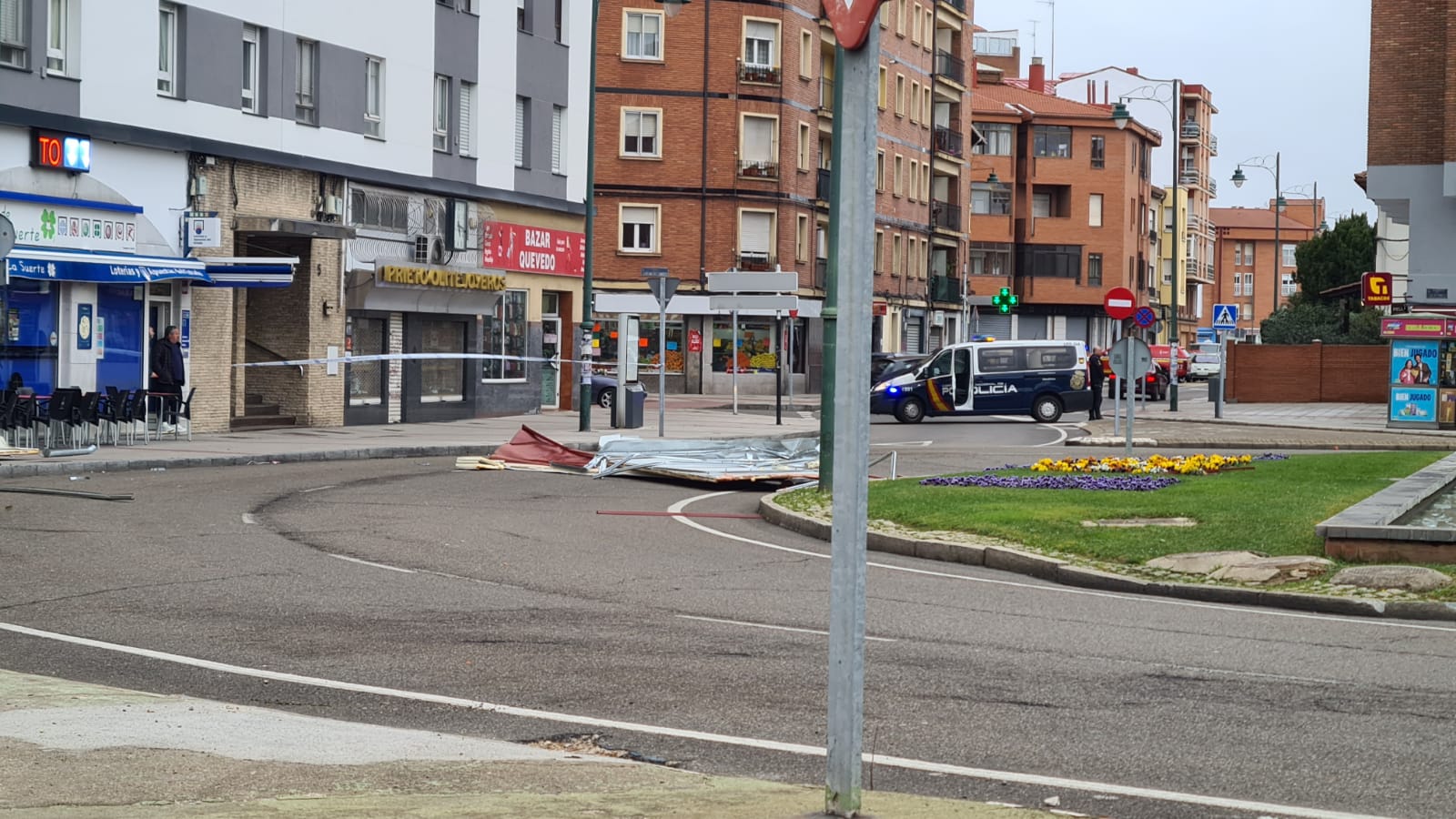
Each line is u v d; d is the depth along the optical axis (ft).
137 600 38.63
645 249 208.03
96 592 39.55
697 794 21.29
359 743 24.48
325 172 111.24
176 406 92.79
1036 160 323.37
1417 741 26.07
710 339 210.79
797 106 216.33
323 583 41.98
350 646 33.40
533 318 141.79
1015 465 90.94
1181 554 48.85
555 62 143.54
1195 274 416.05
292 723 25.79
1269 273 521.24
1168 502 60.90
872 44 16.96
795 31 214.69
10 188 85.25
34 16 86.58
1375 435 124.16
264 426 108.99
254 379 112.47
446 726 26.53
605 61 206.59
